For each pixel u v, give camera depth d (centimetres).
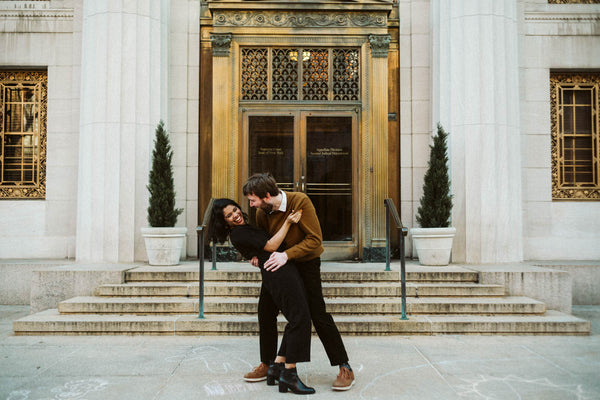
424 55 891
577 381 387
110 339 525
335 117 875
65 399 351
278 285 359
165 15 839
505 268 689
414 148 882
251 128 870
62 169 865
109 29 780
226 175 855
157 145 748
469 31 783
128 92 778
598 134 886
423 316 574
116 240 761
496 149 773
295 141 870
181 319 550
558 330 543
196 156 874
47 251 855
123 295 618
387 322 540
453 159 787
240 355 462
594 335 545
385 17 870
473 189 769
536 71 878
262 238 367
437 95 841
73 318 559
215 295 616
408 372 411
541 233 866
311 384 383
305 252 363
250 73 878
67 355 462
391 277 650
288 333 363
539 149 873
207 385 380
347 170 873
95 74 779
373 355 461
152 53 805
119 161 768
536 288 648
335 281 652
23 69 884
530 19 880
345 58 881
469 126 776
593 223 870
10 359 449
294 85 878
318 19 869
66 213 861
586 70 885
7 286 761
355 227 869
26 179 880
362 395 358
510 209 780
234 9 862
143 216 777
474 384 380
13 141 882
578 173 887
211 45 880
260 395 359
